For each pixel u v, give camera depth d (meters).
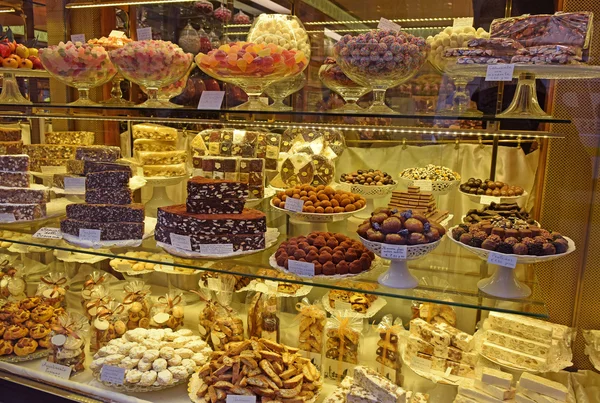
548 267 1.95
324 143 2.25
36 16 2.54
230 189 1.84
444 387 1.88
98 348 2.16
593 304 1.92
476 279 1.66
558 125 1.85
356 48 1.61
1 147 2.15
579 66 1.42
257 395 1.84
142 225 1.94
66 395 1.96
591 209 1.88
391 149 2.15
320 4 2.24
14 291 2.42
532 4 1.95
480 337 1.95
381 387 1.75
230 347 2.00
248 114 1.80
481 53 1.49
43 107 2.03
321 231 1.94
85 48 1.89
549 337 1.79
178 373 1.94
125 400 1.88
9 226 2.09
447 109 1.93
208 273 2.22
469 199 2.00
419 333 1.96
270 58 1.63
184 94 2.11
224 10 2.35
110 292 2.38
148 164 2.31
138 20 2.45
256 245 1.81
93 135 2.45
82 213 1.95
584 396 1.77
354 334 2.00
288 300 2.20
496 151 1.99
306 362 1.98
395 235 1.56
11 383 2.04
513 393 1.75
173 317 2.27
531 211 1.97
